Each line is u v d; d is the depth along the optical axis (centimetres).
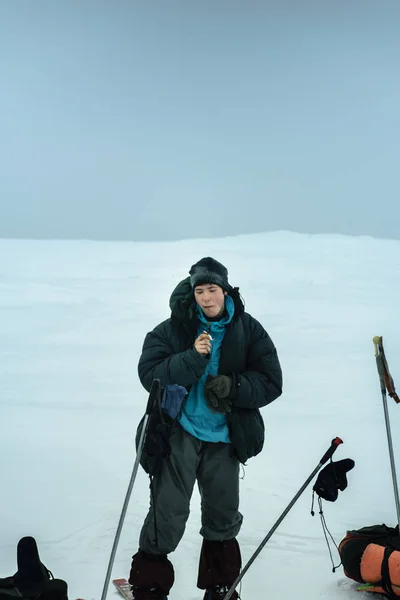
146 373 423
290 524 578
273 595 453
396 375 1190
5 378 1183
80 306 2030
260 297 2234
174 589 463
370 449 791
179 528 415
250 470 719
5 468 723
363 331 1648
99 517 588
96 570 487
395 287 2472
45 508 610
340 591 450
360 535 457
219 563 422
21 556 370
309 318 1833
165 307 2028
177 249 4156
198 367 404
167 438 403
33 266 3152
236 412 417
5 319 1808
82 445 809
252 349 425
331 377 1178
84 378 1190
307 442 820
